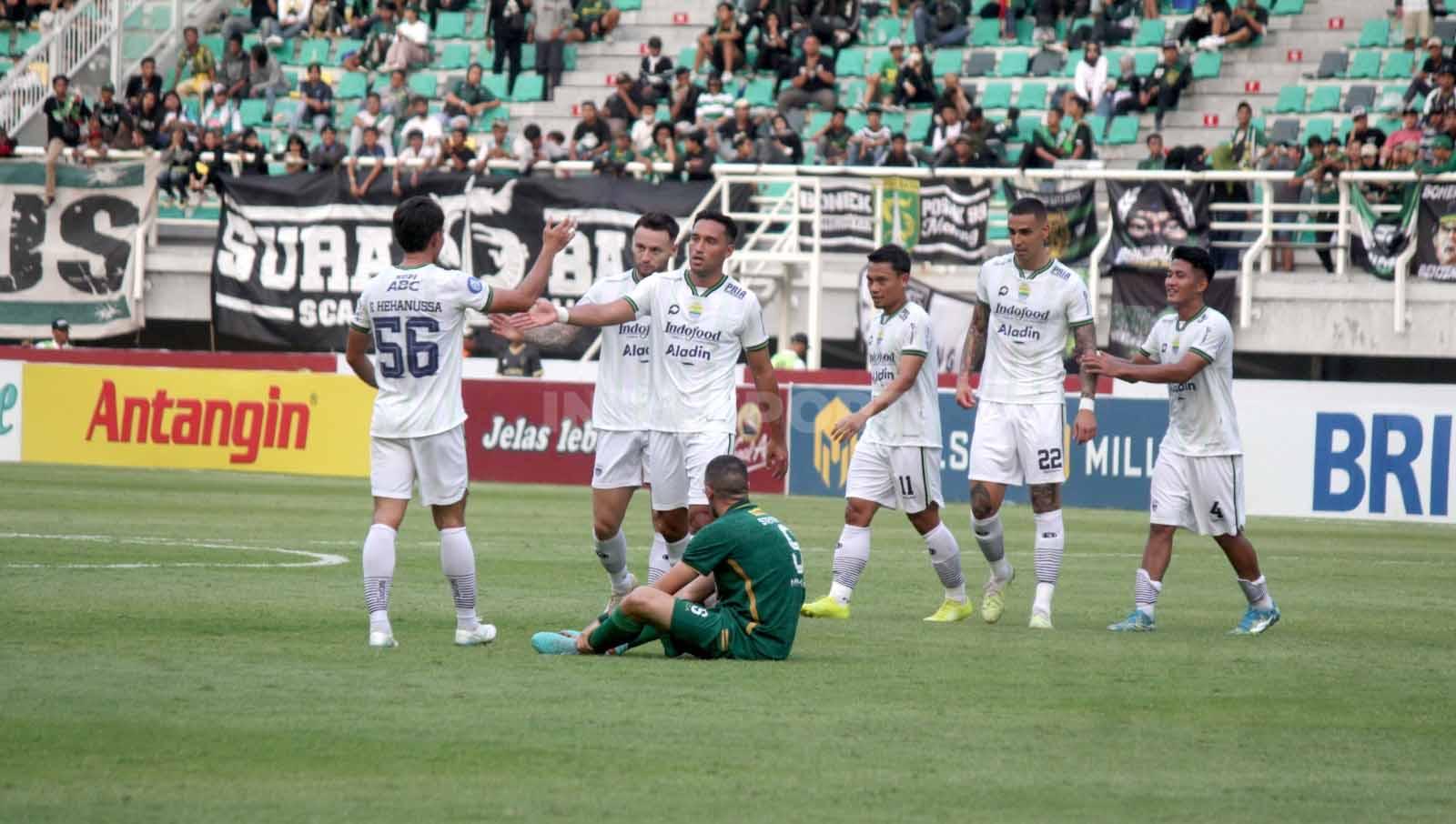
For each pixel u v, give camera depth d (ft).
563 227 84.79
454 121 265.34
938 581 125.59
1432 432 194.08
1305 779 56.70
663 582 81.10
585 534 154.40
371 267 256.93
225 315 262.06
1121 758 59.57
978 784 54.90
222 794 51.55
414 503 193.57
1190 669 81.20
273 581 109.50
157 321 306.76
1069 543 161.48
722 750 58.90
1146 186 231.30
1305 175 232.12
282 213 259.60
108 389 234.38
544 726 62.28
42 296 269.03
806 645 86.89
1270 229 233.96
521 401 226.58
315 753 57.21
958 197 239.71
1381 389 196.24
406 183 254.88
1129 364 96.68
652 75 297.53
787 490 216.74
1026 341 100.22
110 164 268.41
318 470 227.20
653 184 246.27
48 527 146.82
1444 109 252.01
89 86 307.99
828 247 240.53
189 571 114.42
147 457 233.14
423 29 326.03
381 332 80.02
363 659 76.74
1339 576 136.36
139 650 78.13
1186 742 62.64
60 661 74.43
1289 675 80.18
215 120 292.61
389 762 56.13
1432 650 90.94
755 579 79.10
